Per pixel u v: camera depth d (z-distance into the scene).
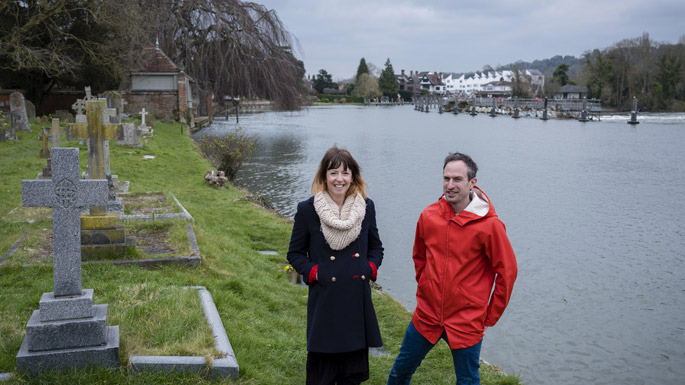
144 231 9.22
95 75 34.88
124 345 4.52
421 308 4.08
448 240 3.93
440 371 5.93
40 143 21.59
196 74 47.03
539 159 31.55
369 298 3.96
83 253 7.37
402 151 34.22
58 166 4.12
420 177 23.73
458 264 3.90
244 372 4.62
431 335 4.04
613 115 90.31
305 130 49.38
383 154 32.47
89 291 4.33
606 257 12.85
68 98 39.88
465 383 3.96
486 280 3.95
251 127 50.69
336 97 158.62
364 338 3.93
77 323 4.15
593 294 10.48
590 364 7.77
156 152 22.53
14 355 4.24
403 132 50.78
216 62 46.84
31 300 5.52
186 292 6.06
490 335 8.66
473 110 92.75
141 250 7.93
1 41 29.53
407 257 12.41
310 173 23.56
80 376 4.03
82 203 4.18
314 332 3.90
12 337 4.62
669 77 103.69
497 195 20.55
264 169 24.56
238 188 18.19
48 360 4.07
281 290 8.06
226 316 6.05
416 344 4.12
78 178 4.17
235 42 45.69
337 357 4.00
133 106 42.25
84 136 9.18
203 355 4.57
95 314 4.30
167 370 4.35
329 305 3.87
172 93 42.34
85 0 30.75
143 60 39.88
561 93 121.31
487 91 181.38
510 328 8.92
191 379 4.30
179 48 47.16
